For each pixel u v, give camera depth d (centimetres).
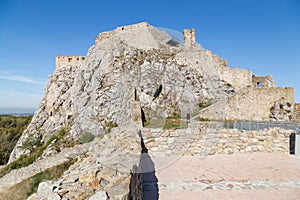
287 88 1823
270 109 1817
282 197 436
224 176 559
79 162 346
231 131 826
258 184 506
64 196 269
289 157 759
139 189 328
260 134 839
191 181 521
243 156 773
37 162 1223
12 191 904
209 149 786
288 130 824
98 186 272
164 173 580
